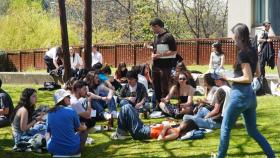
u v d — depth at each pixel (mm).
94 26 38812
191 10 38844
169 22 36844
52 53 16516
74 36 29766
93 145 8031
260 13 20812
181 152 7430
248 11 20703
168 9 38219
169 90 10094
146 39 34500
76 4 39469
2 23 30438
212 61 12562
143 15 35281
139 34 35344
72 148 7051
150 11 35469
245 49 6031
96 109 9797
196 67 18844
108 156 7406
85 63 13688
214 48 12516
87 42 13617
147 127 8219
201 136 8148
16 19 30203
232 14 21203
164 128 8148
